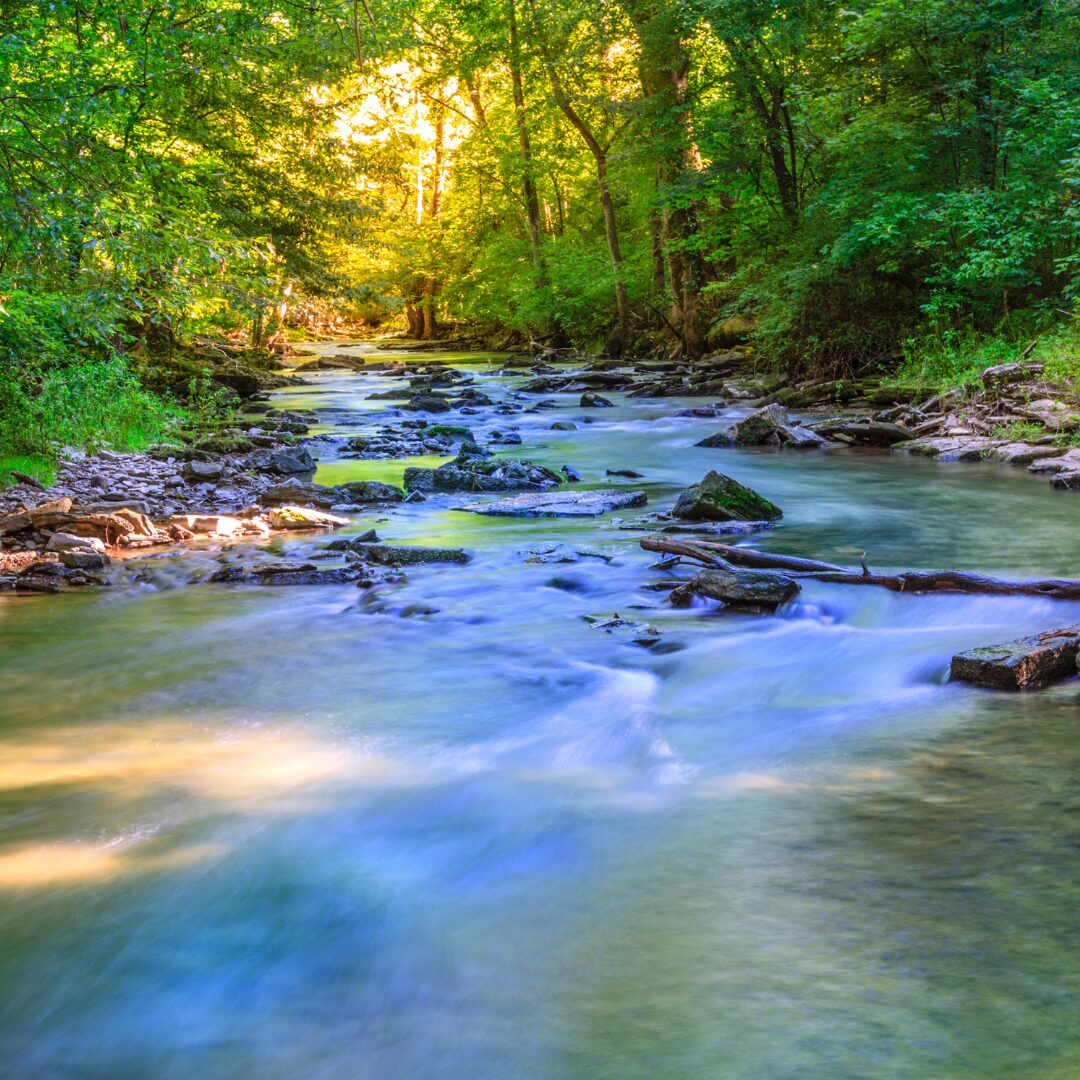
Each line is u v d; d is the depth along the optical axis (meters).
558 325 44.56
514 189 46.72
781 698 5.64
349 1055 2.73
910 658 6.10
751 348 27.78
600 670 6.20
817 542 9.39
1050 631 6.01
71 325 11.90
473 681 6.05
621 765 4.76
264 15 19.45
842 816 4.04
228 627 7.32
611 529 10.34
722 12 25.33
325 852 3.92
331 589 8.38
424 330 61.16
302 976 3.10
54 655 6.70
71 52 11.76
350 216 28.05
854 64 22.70
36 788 4.57
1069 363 15.27
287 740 5.15
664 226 31.92
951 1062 2.51
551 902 3.47
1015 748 4.65
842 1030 2.67
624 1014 2.81
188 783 4.62
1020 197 17.89
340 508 11.81
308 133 26.92
